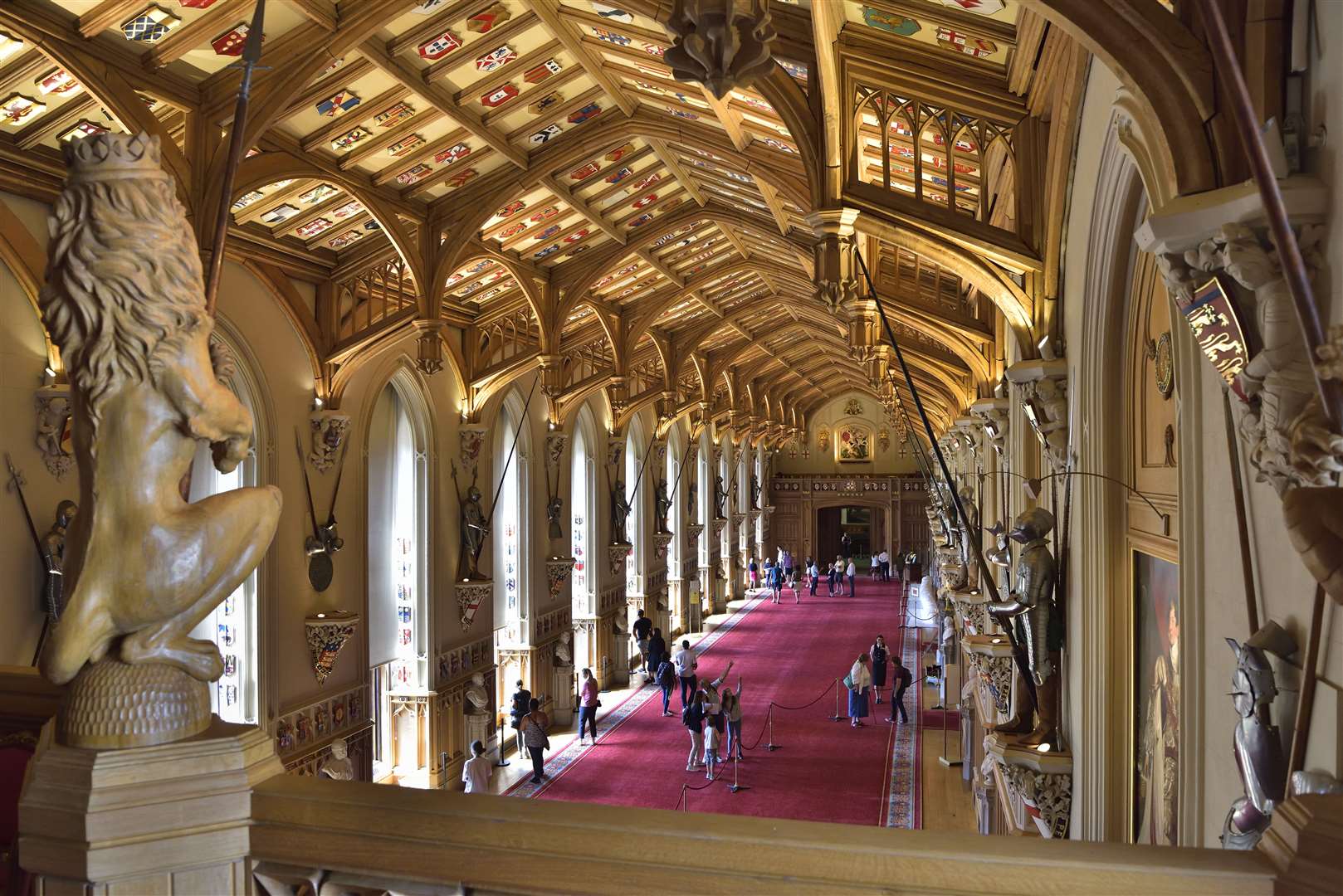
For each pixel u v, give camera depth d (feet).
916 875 5.38
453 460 63.87
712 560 134.51
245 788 6.33
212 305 6.55
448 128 39.93
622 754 69.62
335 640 49.16
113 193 6.17
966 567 42.32
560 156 44.96
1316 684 8.41
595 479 89.20
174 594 6.18
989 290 21.88
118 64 28.73
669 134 43.75
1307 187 8.00
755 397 142.20
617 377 74.74
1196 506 12.41
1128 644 18.02
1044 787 20.47
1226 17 9.20
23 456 32.89
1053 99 19.72
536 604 76.18
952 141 21.84
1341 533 6.26
